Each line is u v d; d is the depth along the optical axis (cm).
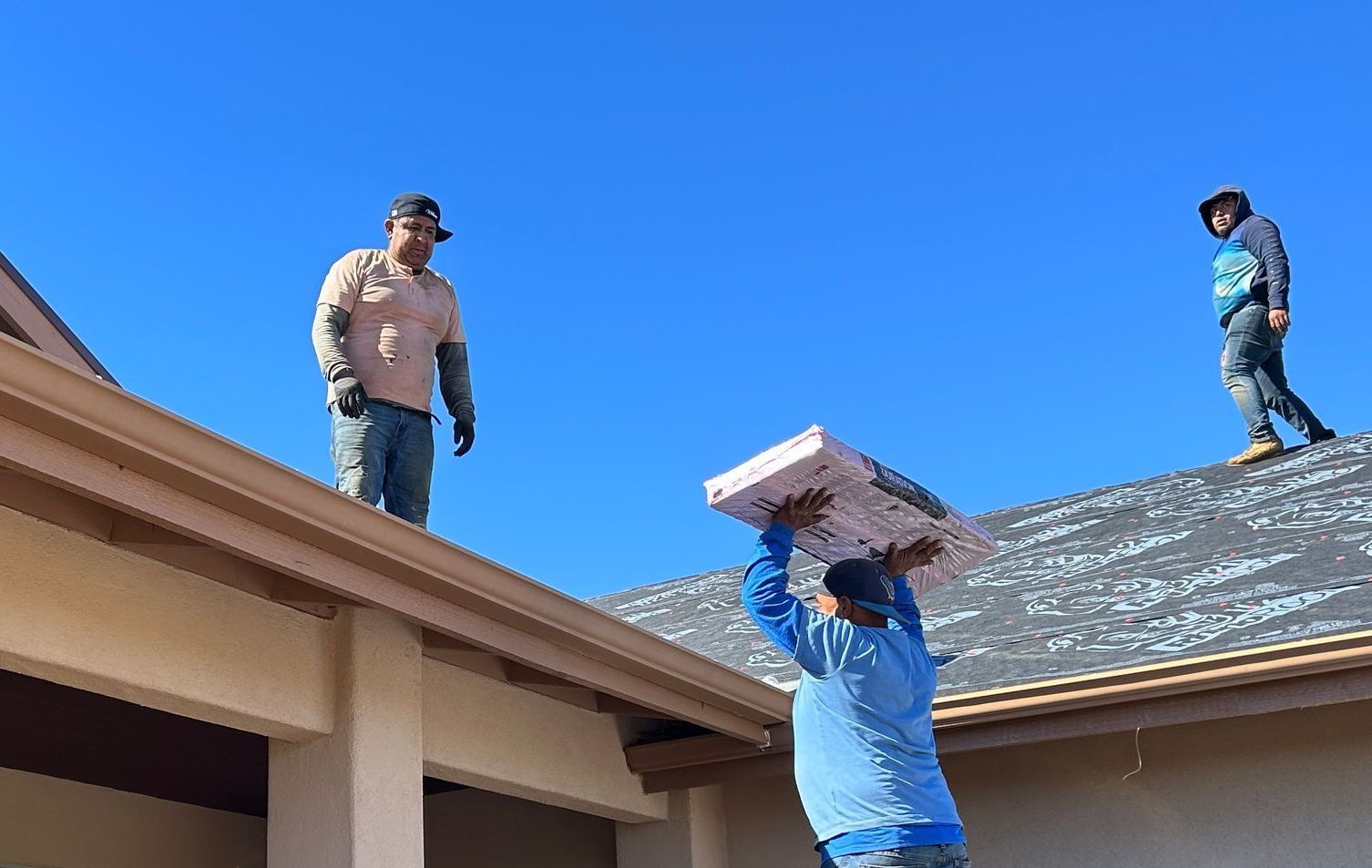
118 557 363
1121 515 802
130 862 614
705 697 512
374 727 429
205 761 568
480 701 502
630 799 582
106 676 350
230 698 387
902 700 363
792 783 619
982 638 601
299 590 404
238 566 396
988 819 579
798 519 388
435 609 391
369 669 434
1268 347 831
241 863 675
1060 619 602
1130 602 599
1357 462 751
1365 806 516
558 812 669
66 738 521
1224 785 542
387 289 511
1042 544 783
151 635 366
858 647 362
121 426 290
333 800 416
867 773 352
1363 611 493
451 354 542
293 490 330
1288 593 545
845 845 348
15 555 334
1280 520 675
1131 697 500
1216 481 816
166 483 311
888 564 425
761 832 618
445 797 698
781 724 560
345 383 466
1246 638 498
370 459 488
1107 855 554
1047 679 512
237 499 320
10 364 269
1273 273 811
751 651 698
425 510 516
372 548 354
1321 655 470
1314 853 520
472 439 537
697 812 609
